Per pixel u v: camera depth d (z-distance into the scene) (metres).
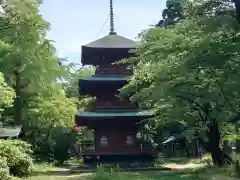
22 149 28.22
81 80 38.28
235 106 24.23
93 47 39.53
